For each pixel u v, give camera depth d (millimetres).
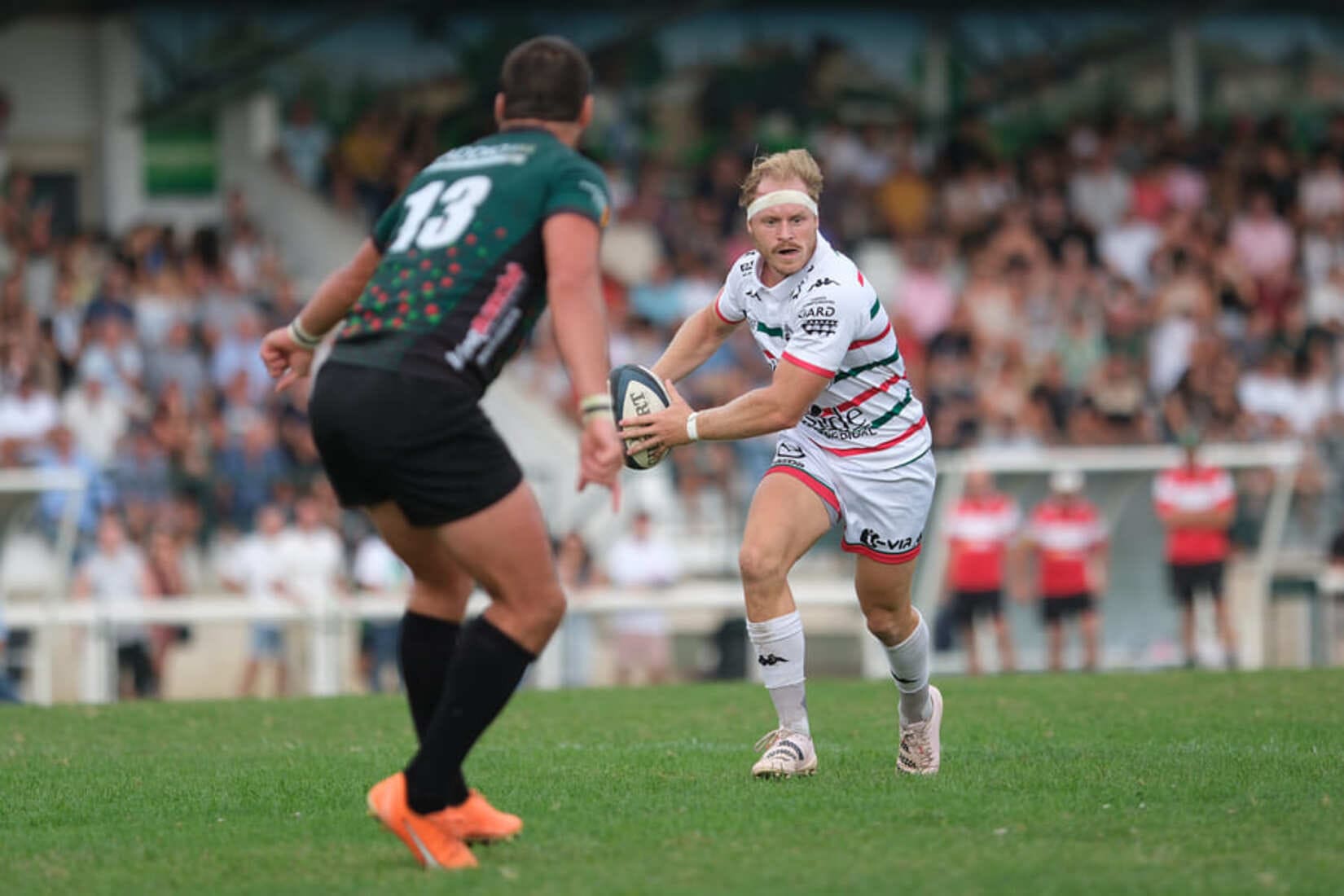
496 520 14828
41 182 80250
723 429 19734
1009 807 17938
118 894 14773
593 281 14859
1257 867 15086
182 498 56375
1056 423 67500
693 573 59094
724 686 34688
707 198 80312
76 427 60062
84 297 68125
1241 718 27047
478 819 15859
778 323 20234
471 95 82812
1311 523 61781
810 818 17484
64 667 46969
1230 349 74938
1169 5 86500
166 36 80500
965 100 88188
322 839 17000
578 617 49125
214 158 81062
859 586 20578
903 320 72938
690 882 14680
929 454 20531
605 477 14617
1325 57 91188
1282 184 84312
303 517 51969
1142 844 16078
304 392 59969
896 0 85875
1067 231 78562
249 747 25484
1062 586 51031
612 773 21188
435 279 14898
